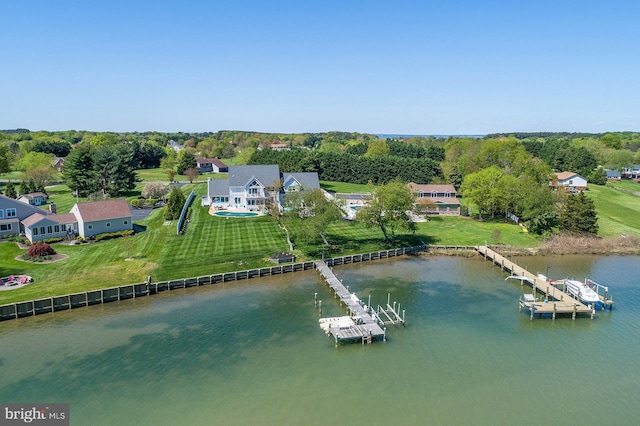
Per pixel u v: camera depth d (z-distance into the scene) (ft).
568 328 157.79
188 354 136.36
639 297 187.32
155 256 216.33
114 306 170.19
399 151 594.24
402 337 149.48
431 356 137.49
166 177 522.47
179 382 122.11
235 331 151.53
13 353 135.54
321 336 148.66
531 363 134.31
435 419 108.47
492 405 114.21
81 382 121.60
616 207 367.86
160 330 151.64
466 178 333.21
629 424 107.96
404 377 125.80
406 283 200.75
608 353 140.67
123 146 414.62
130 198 364.17
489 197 311.47
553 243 255.70
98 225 245.24
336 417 108.68
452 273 215.51
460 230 290.15
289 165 485.56
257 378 124.26
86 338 145.38
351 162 489.26
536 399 116.88
